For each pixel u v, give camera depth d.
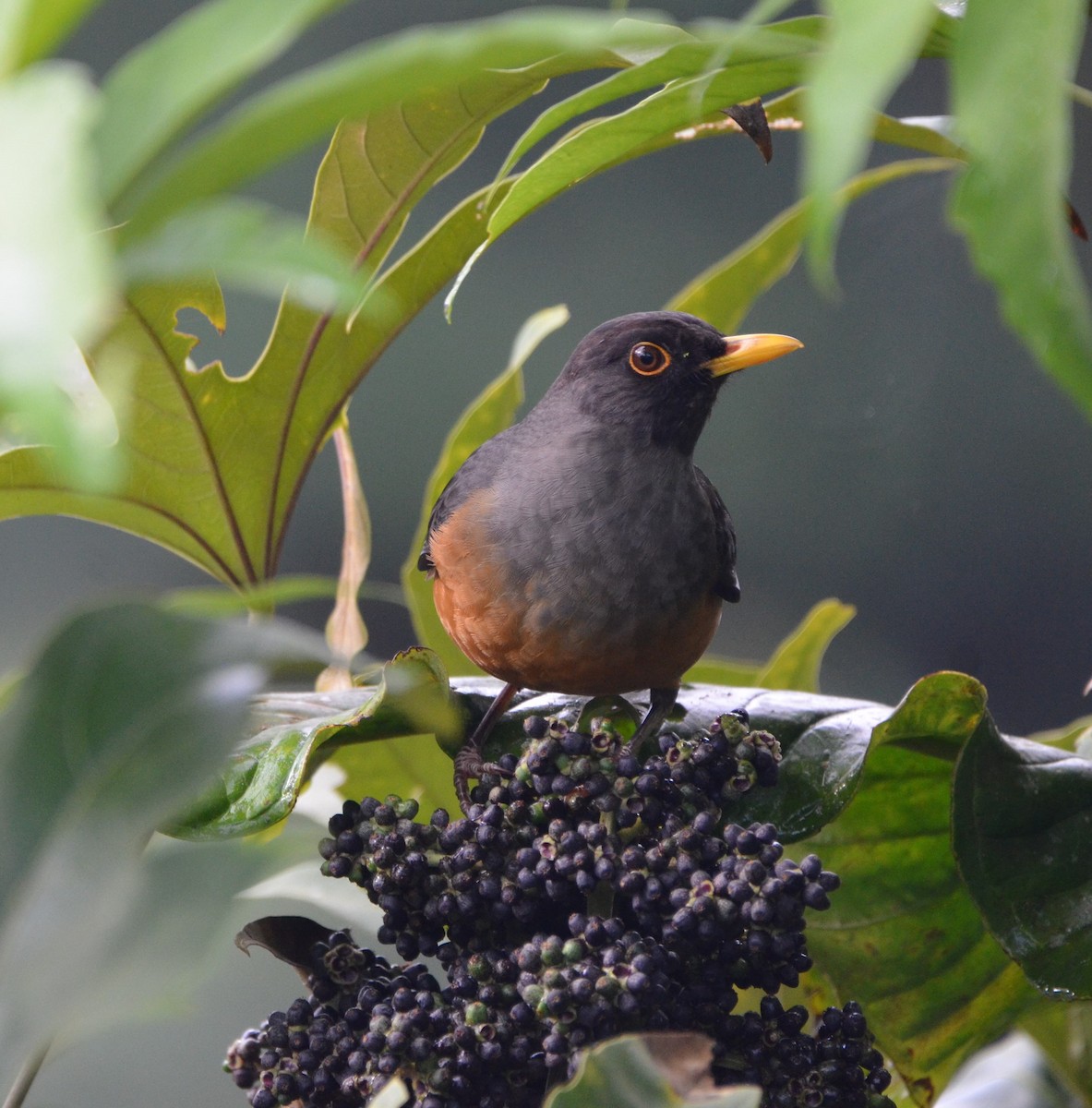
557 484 4.46
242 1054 4.35
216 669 2.57
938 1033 4.41
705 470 5.56
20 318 1.62
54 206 1.67
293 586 2.65
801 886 4.34
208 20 2.06
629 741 4.46
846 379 5.30
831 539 5.55
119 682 2.58
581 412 4.47
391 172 4.43
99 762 2.54
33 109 1.74
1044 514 5.29
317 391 4.46
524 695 4.46
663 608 4.45
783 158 6.00
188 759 2.53
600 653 4.44
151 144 2.01
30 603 5.50
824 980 4.42
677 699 4.45
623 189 6.07
